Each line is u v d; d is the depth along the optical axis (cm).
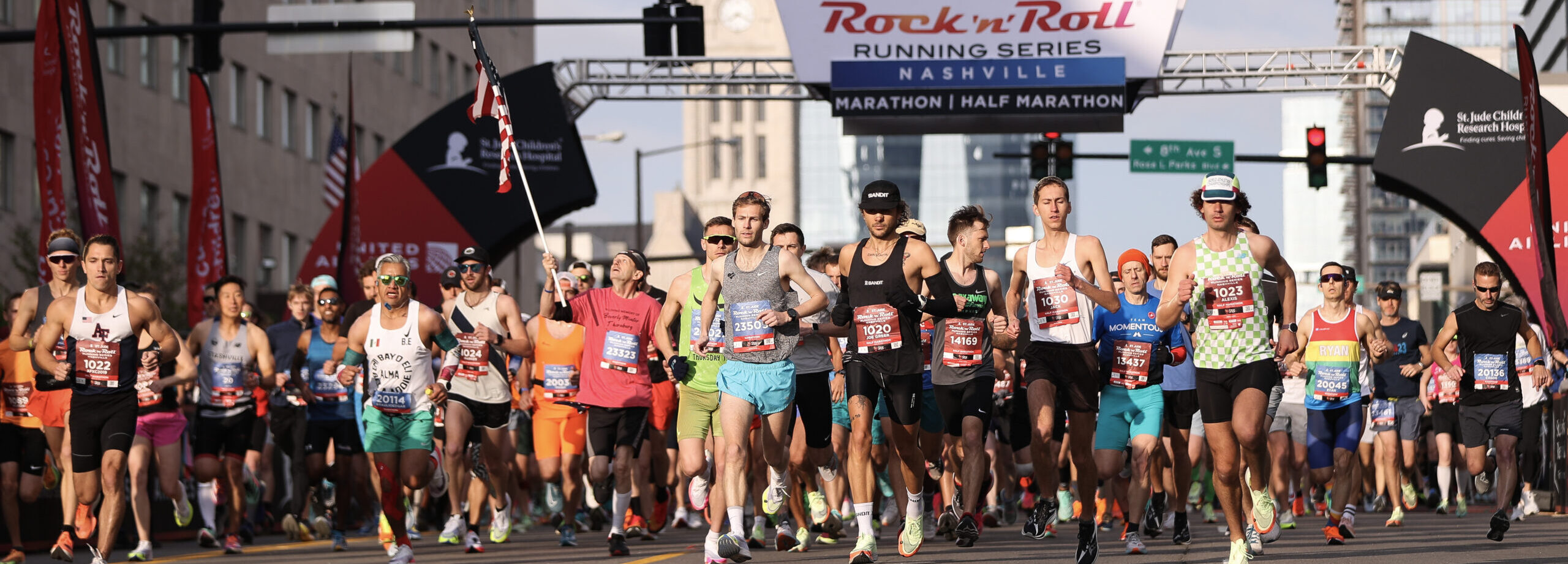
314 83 6431
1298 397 1777
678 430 1326
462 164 3200
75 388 1280
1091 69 3175
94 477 1289
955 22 3192
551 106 3231
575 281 1825
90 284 1280
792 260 1199
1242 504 1076
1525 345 2061
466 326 1574
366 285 1752
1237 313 1062
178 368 1484
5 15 4647
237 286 1711
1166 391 1405
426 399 1347
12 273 4647
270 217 6056
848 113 3209
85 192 1873
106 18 4994
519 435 2052
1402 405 2098
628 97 3372
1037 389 1268
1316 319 1611
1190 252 1080
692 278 1430
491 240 3206
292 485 1859
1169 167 3603
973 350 1334
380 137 6844
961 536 1386
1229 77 3231
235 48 5769
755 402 1210
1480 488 1747
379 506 2109
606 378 1478
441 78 7438
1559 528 1716
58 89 1855
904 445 1248
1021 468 1834
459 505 1661
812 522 1769
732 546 1202
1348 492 1507
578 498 1630
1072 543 1491
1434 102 3038
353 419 1761
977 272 1345
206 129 2400
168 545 1825
